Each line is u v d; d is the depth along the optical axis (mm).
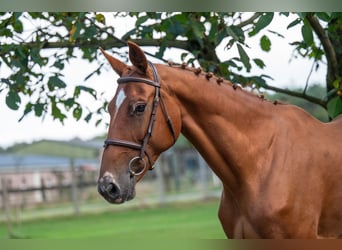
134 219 14844
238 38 3904
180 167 25812
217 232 10391
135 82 3225
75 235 11531
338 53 4676
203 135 3391
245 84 4422
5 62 4281
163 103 3238
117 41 4625
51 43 4539
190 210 16484
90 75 4434
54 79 4117
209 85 3412
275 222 3291
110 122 3201
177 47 4730
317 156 3461
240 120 3424
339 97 4332
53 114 4512
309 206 3379
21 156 28578
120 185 3064
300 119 3596
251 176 3387
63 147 34188
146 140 3158
